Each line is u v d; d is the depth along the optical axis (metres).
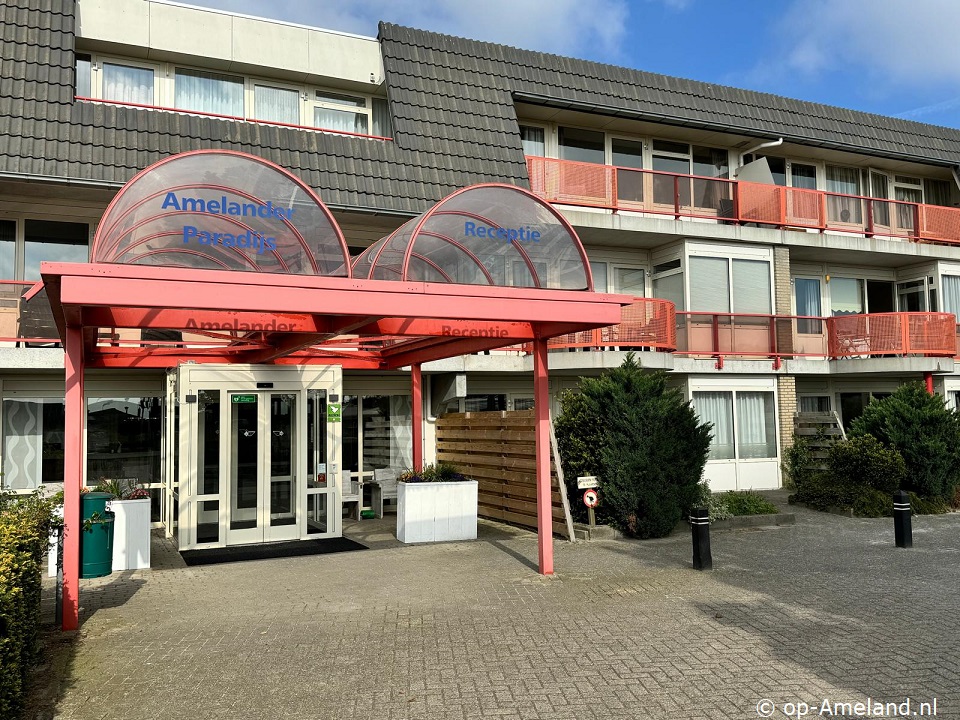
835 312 20.48
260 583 8.66
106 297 6.17
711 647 6.06
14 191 12.54
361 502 14.00
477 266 8.39
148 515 9.78
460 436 14.55
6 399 12.84
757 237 17.75
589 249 17.91
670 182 17.91
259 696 5.24
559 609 7.31
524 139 17.72
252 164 7.31
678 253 17.55
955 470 14.33
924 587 8.02
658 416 11.30
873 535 11.36
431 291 7.32
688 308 17.19
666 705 4.94
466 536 11.46
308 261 7.39
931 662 5.64
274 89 15.58
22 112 12.11
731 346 17.31
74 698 5.26
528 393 16.84
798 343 18.59
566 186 16.25
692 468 11.73
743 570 8.95
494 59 16.66
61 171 11.88
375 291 7.08
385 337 9.94
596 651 6.03
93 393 13.23
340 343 10.61
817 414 17.58
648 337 15.23
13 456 12.84
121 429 13.40
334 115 16.08
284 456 11.70
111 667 5.86
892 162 21.02
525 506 12.41
